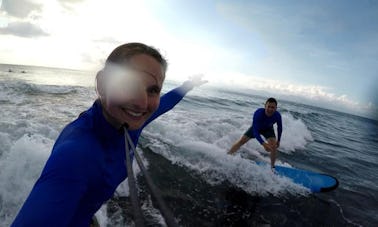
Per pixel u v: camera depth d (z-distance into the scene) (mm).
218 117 13234
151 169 5566
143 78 876
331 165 8727
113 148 991
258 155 8109
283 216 4660
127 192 4336
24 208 716
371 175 8344
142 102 878
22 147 4355
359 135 20844
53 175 770
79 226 967
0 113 7324
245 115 16438
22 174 4078
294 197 5402
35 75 32000
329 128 20938
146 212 3951
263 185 5699
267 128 6711
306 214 4871
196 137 8453
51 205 715
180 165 6000
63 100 11367
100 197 973
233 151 7070
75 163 811
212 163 6328
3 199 3715
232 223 4195
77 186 792
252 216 4492
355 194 6203
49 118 7719
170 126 8875
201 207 4484
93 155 880
